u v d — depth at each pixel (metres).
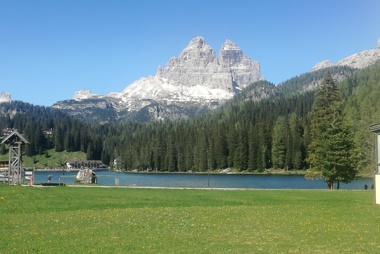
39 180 119.69
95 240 21.80
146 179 134.62
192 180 125.31
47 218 28.50
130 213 30.61
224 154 187.38
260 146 171.12
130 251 19.62
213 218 28.12
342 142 69.00
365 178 118.38
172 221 27.11
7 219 28.11
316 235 22.59
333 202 38.97
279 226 25.16
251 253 19.08
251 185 97.00
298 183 104.88
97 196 43.12
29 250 19.88
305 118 183.50
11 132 65.62
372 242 20.95
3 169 73.06
